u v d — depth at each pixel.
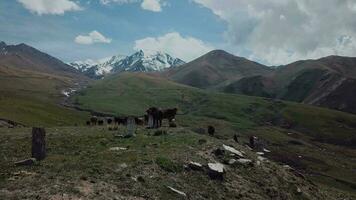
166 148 46.06
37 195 27.39
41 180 30.44
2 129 69.06
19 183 29.42
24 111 174.62
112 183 32.84
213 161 44.84
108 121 89.25
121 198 30.53
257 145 77.69
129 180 34.31
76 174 32.66
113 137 52.81
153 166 38.88
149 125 66.81
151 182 35.47
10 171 32.44
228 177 43.00
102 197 29.56
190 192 36.56
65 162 36.19
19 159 38.75
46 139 50.94
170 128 64.06
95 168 34.97
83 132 58.97
